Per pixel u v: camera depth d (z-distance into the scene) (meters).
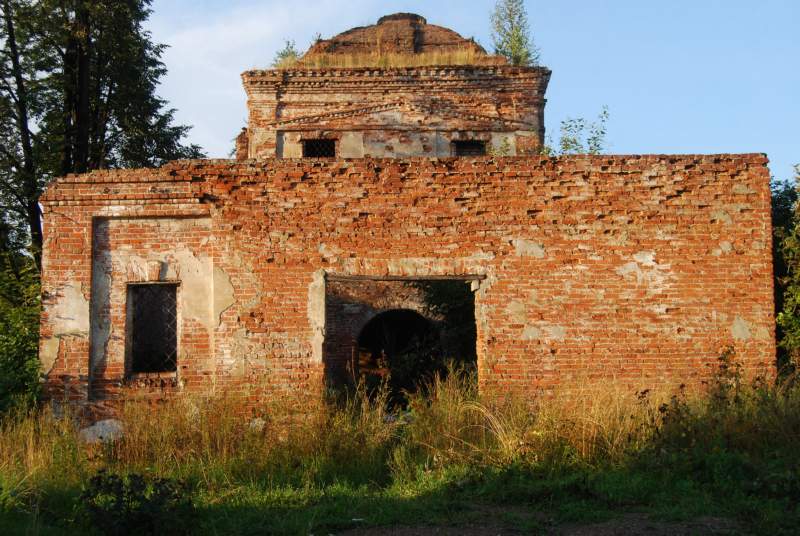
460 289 15.19
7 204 23.38
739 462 8.87
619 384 11.71
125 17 24.14
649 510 7.99
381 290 19.89
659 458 9.21
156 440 10.60
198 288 12.08
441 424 10.45
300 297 11.85
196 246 12.16
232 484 9.47
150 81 26.88
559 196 12.01
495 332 11.82
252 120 22.08
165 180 12.07
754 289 11.99
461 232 11.95
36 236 23.22
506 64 22.22
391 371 17.56
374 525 7.79
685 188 12.07
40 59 23.75
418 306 19.78
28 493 8.73
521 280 11.90
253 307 11.84
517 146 21.22
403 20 25.64
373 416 10.86
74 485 9.29
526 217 11.98
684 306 11.93
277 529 7.70
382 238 11.94
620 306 11.90
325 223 11.97
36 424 10.66
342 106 21.42
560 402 10.80
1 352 12.55
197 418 11.02
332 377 19.58
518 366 11.77
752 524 7.36
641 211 12.02
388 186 12.01
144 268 12.12
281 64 23.28
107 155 26.03
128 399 11.63
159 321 12.24
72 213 12.13
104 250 12.18
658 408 10.18
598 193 12.03
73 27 22.95
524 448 9.61
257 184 12.04
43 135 23.67
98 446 10.80
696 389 11.73
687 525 7.47
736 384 11.11
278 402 11.41
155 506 7.73
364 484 9.50
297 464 10.11
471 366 13.77
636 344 11.84
